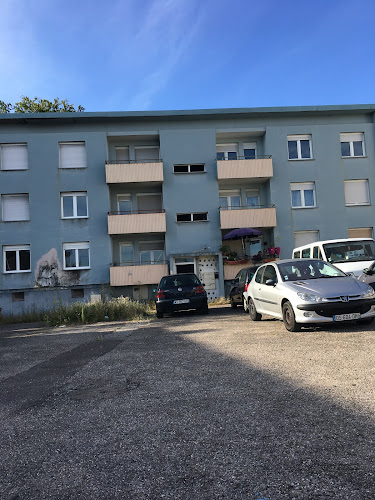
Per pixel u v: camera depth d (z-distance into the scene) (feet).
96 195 80.64
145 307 60.23
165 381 16.84
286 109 83.05
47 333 39.50
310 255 41.55
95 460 9.87
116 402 14.46
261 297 33.17
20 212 80.48
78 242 79.92
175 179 82.17
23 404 15.02
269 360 19.04
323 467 8.71
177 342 26.89
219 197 84.64
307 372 16.37
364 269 34.63
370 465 8.67
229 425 11.50
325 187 84.07
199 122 83.66
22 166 81.10
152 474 8.98
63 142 81.61
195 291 48.37
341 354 19.08
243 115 83.35
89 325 45.16
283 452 9.56
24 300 78.07
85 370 19.99
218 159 84.79
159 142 84.84
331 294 25.93
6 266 79.10
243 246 80.74
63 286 78.43
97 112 80.12
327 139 85.10
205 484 8.41
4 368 22.36
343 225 83.56
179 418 12.37
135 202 85.20
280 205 83.15
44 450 10.68
